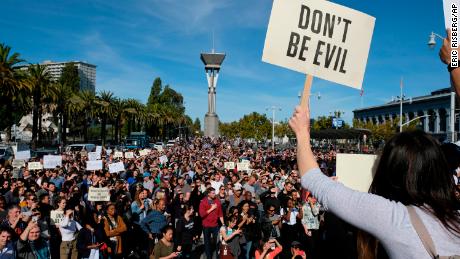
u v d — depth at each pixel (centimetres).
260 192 1468
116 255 935
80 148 4288
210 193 1101
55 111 5591
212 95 11319
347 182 556
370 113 10094
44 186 1320
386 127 6178
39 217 839
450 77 182
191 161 2855
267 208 960
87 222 884
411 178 161
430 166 161
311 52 281
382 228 154
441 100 6850
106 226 909
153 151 3716
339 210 164
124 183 1444
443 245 148
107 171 1800
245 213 965
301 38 280
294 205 1093
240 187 1358
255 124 8962
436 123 7012
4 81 3703
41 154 3528
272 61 279
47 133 9225
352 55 284
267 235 939
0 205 975
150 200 1255
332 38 281
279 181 1652
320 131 4028
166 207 1339
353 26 284
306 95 209
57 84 5200
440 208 155
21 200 1124
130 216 1066
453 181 165
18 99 4203
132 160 2520
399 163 166
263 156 3553
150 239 1046
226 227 954
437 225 152
